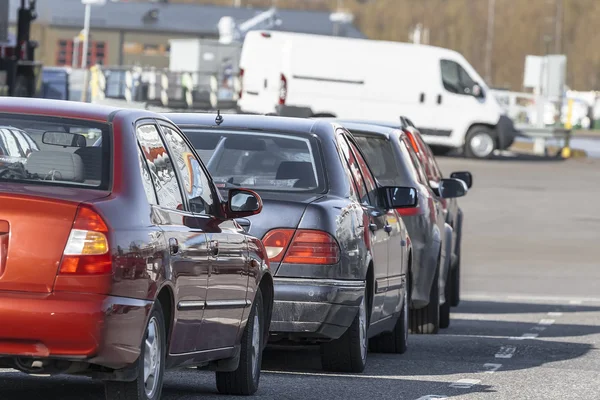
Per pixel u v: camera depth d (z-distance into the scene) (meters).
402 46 111.19
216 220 21.81
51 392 21.92
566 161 126.06
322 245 25.39
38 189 18.06
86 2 151.50
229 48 153.38
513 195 93.62
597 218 83.25
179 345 20.14
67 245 17.56
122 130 19.41
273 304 25.00
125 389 18.50
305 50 108.38
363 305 27.09
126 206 18.44
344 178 27.39
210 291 20.94
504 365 30.22
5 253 17.50
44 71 131.50
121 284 17.81
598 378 28.03
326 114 109.06
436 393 24.88
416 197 30.66
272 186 26.89
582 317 44.50
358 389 24.95
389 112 111.00
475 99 114.50
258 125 28.23
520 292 53.12
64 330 17.36
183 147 21.80
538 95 139.25
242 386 23.34
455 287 47.34
